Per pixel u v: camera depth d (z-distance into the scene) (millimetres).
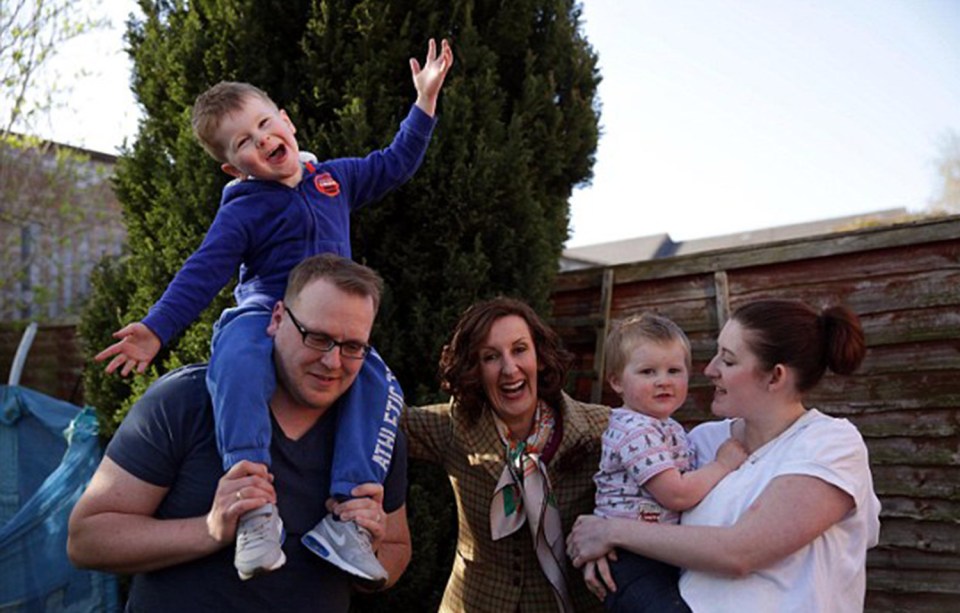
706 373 2379
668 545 2148
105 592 4492
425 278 4031
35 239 7391
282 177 2496
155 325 2199
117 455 2041
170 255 4020
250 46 4027
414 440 2904
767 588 2039
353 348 2039
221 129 2492
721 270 4488
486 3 4348
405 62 4121
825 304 4191
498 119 4227
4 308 7223
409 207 4035
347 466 2094
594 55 4785
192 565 1991
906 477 3922
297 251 2459
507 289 4152
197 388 2127
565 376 2799
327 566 2102
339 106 4008
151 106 4387
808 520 2004
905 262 4012
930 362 3910
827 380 4160
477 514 2764
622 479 2426
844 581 2059
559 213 4688
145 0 4453
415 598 3863
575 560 2387
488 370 2676
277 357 2100
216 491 1943
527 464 2650
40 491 4469
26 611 4324
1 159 7203
